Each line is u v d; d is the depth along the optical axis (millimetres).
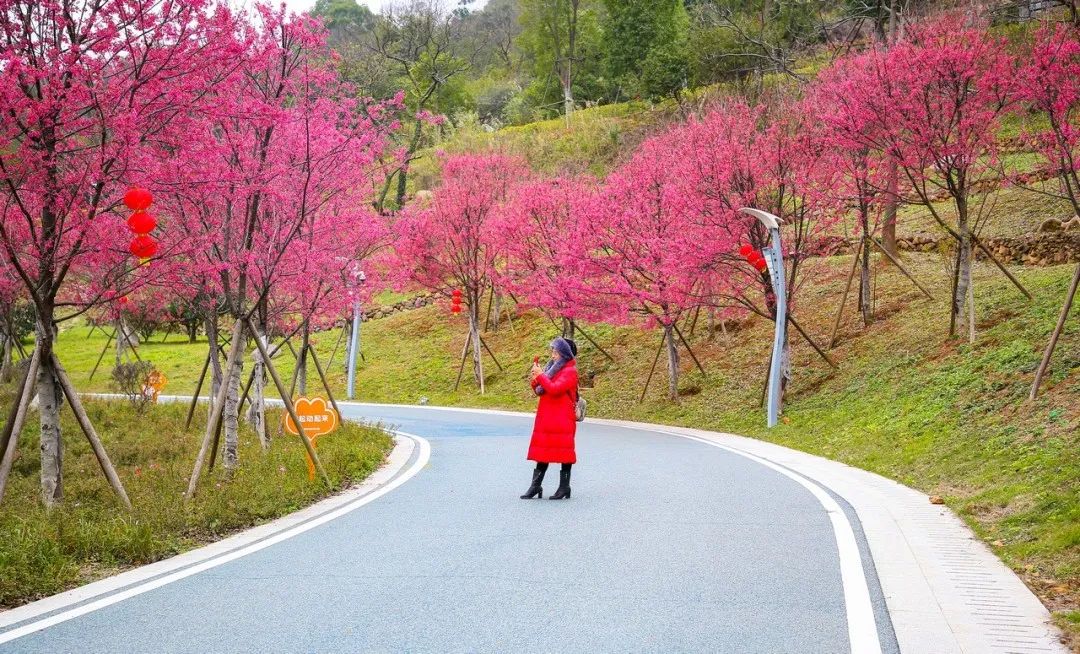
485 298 42156
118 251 9578
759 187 21328
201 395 35812
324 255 15922
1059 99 15562
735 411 22578
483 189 33406
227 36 9203
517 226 29719
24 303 17047
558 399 10281
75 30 8508
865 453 14648
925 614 5488
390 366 38156
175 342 50875
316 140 13609
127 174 8984
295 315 20359
